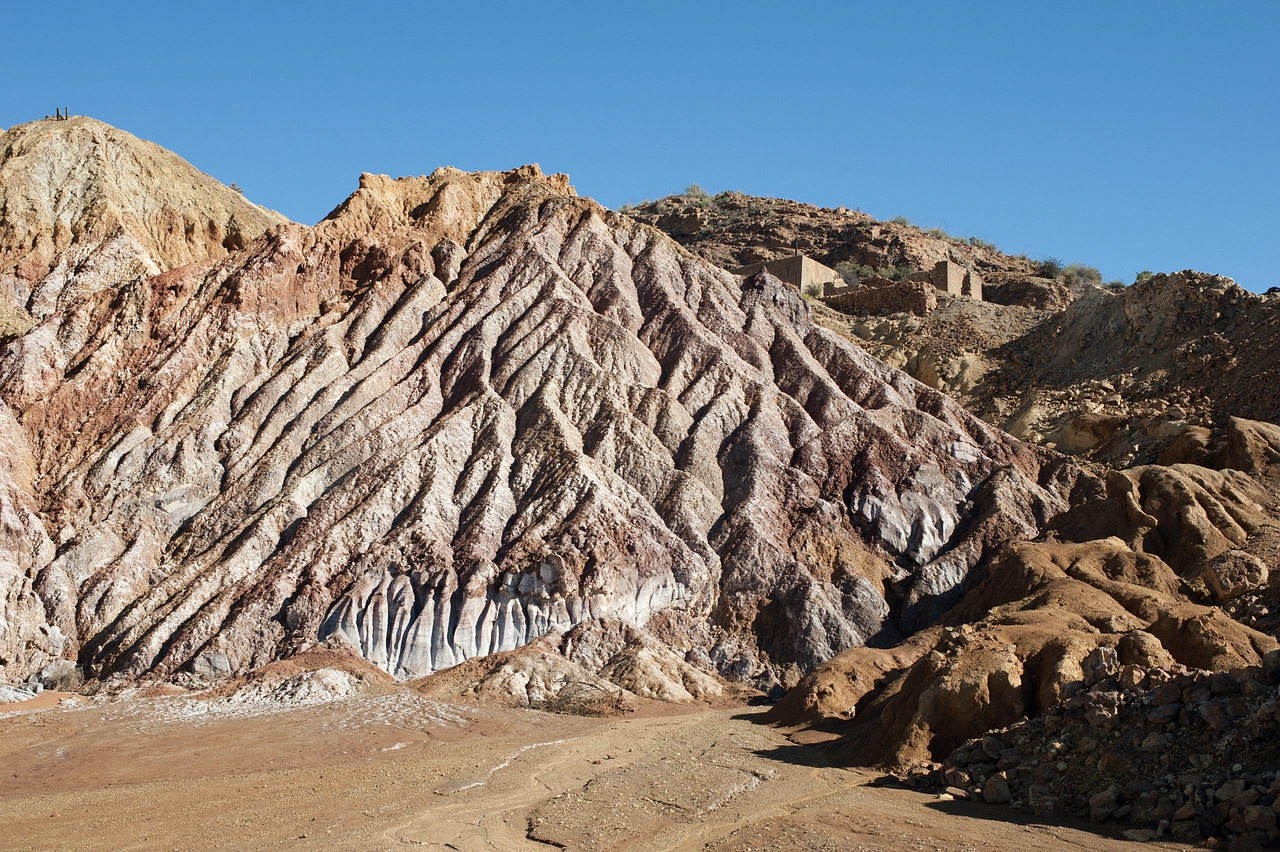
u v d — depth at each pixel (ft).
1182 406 169.27
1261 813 57.93
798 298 197.88
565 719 113.50
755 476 156.76
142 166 213.25
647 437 160.66
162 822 74.08
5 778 91.35
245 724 107.65
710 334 184.14
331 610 133.39
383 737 102.01
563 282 189.57
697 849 64.08
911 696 87.92
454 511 147.95
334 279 193.16
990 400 203.00
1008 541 147.74
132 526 148.05
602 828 68.23
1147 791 64.95
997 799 71.26
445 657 132.26
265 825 71.92
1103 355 200.75
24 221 196.34
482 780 82.43
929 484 159.02
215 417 162.61
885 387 179.11
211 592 137.08
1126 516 130.11
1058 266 312.29
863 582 144.05
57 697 123.13
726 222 364.38
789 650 135.54
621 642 133.18
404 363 175.63
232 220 217.36
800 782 79.77
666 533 145.89
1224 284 190.90
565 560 137.59
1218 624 88.43
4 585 134.41
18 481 152.76
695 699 125.08
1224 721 65.67
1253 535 122.52
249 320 178.60
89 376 169.07
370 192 207.41
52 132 211.20
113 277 190.29
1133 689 72.64
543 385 169.07
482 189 219.82
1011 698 82.58
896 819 68.13
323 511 146.51
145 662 128.57
